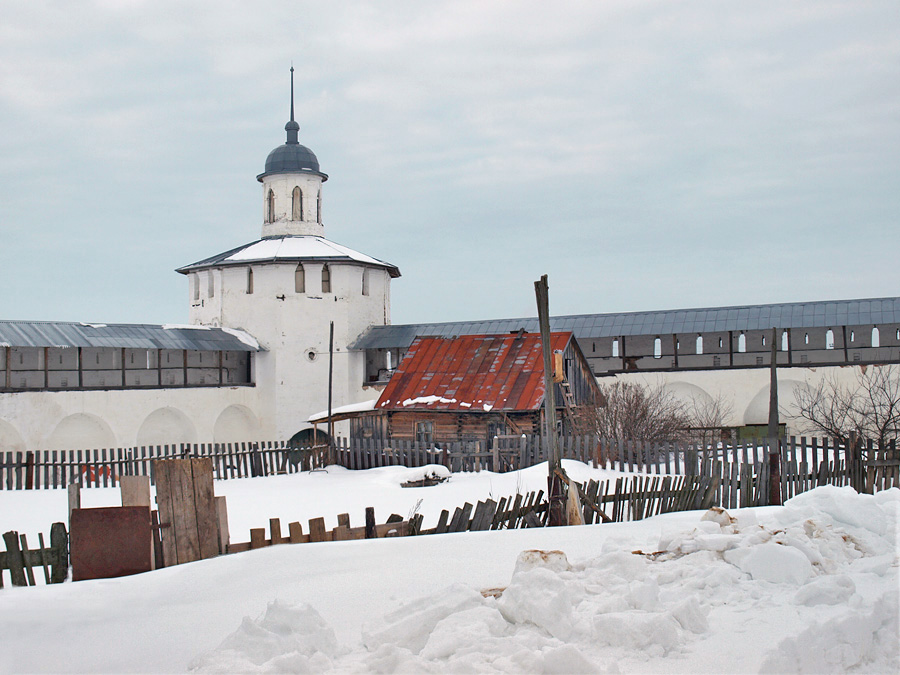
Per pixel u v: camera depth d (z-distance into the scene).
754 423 35.25
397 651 5.61
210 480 10.41
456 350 30.27
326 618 7.05
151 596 8.23
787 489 18.27
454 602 6.43
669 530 8.59
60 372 35.94
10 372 32.88
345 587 8.07
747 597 7.04
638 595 6.52
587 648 5.88
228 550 10.49
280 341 38.78
